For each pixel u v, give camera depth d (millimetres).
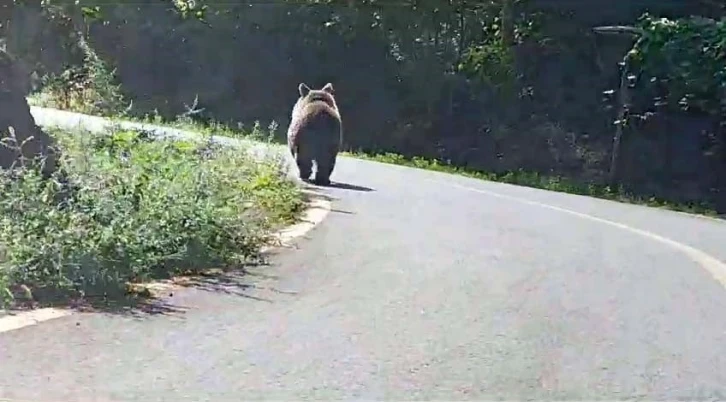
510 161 31812
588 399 5684
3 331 6266
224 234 9656
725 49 26484
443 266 9727
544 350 6691
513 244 11672
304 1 36312
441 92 34344
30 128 9945
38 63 22625
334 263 9539
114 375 5555
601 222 15172
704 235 14273
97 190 8859
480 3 34031
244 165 14500
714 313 8172
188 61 38156
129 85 36312
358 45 35875
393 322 7215
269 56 37469
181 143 16469
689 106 26547
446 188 19578
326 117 18578
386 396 5531
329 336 6703
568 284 9180
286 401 5340
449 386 5777
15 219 7750
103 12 34562
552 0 31484
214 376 5668
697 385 6055
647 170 27250
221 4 37562
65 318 6699
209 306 7387
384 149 34812
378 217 13500
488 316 7605
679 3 29641
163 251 8562
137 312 7023
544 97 31969
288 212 12750
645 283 9484
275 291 8094
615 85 30047
